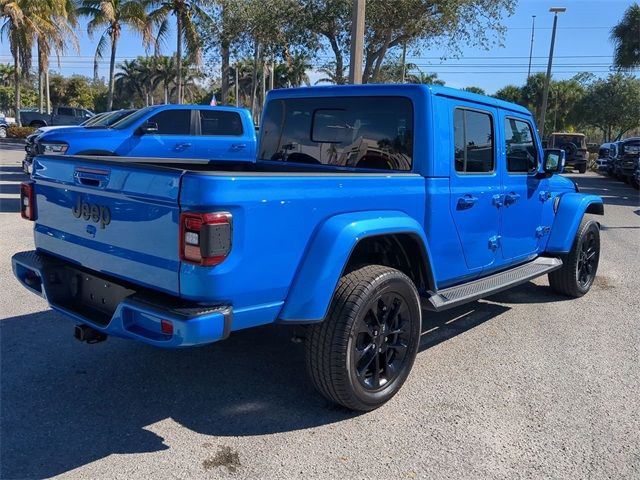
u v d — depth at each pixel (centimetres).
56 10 3431
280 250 324
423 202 417
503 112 511
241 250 304
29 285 400
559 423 381
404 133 433
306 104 503
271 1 1873
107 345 482
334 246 339
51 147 1070
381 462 330
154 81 6306
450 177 439
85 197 359
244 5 1970
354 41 1069
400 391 419
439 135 427
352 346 357
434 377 445
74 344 482
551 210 618
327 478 314
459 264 466
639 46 2709
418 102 424
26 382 412
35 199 416
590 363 483
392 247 413
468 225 466
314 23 1819
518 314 612
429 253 411
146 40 2930
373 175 379
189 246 294
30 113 3759
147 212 315
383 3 1722
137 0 2859
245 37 2094
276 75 4328
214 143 1176
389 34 1836
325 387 364
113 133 1095
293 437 353
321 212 344
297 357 471
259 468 321
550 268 589
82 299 379
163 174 302
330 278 340
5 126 3769
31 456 324
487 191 486
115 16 3119
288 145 519
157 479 308
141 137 1112
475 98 468
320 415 381
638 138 2319
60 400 389
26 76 3569
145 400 393
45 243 407
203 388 413
